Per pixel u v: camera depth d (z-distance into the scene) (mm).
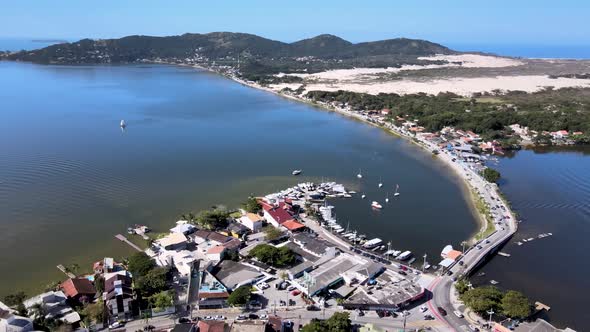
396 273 125750
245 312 106938
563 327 108188
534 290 124562
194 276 121812
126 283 112250
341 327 95188
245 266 126875
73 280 113250
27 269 123688
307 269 125438
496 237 152875
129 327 99750
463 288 116000
